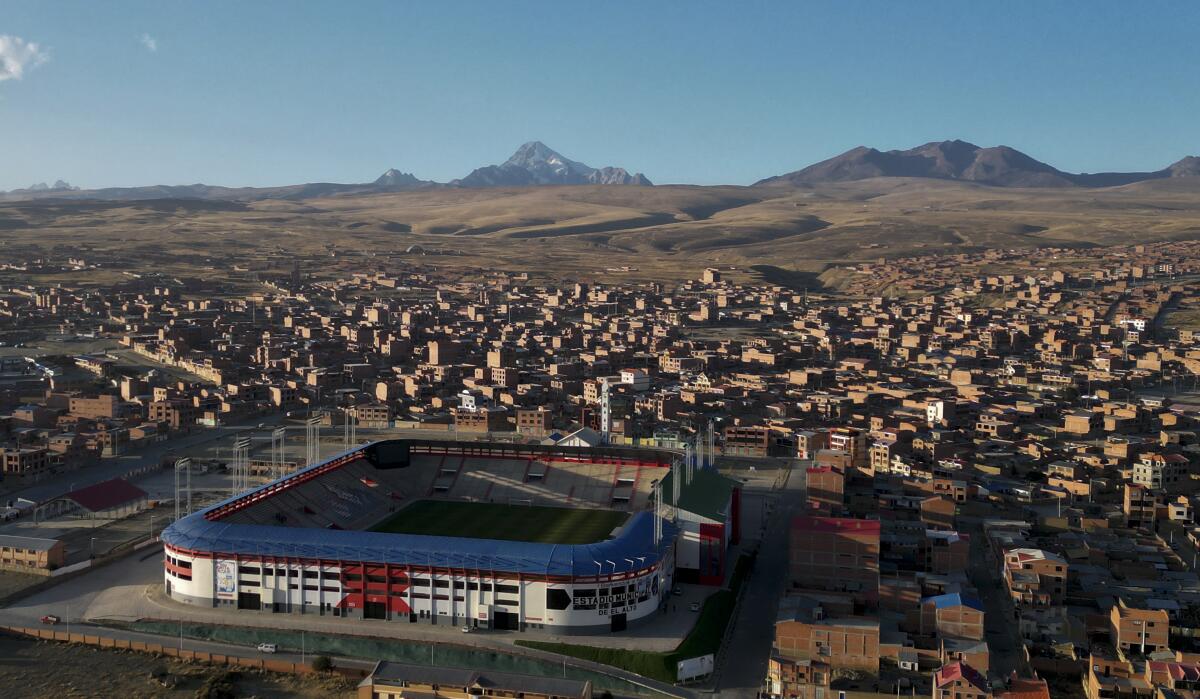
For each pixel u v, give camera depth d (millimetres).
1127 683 196500
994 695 189875
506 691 187750
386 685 192000
